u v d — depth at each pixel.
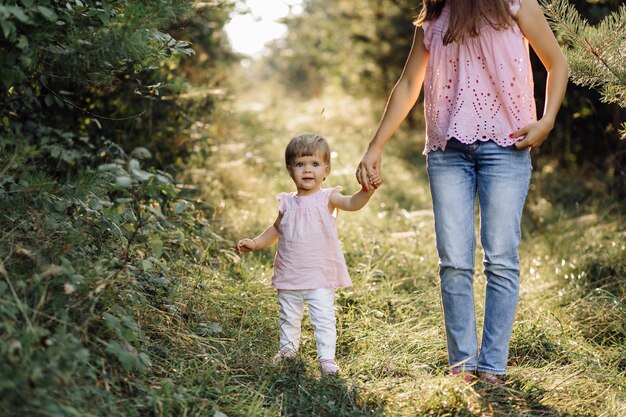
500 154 2.98
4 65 2.68
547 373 3.23
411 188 8.03
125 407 2.41
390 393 2.98
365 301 4.08
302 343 3.53
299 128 12.59
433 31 3.09
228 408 2.64
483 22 2.94
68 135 4.19
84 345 2.55
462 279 3.10
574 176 7.46
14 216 2.83
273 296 4.02
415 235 5.35
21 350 2.16
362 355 3.45
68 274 2.50
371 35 12.94
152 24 2.81
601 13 5.31
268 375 3.06
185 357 3.01
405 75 3.21
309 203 3.35
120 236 3.09
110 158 4.43
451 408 2.77
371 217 6.18
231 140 8.02
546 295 4.45
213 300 3.67
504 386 3.07
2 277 2.52
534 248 5.54
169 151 5.59
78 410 2.18
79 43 2.73
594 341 3.73
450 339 3.14
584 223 5.82
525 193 3.04
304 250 3.30
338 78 16.58
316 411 2.79
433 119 3.09
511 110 2.96
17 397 2.03
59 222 2.95
